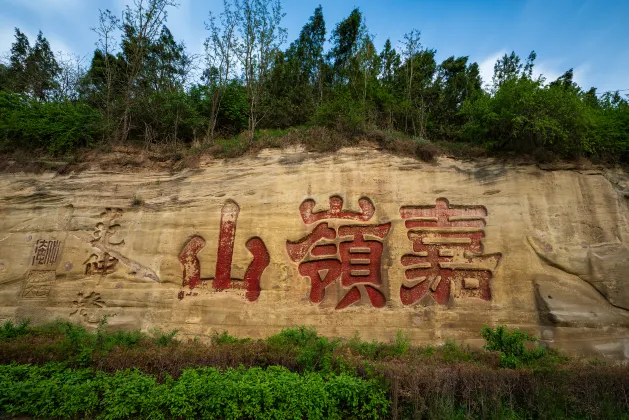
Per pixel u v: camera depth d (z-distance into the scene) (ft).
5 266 34.06
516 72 61.82
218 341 27.68
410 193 32.96
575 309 28.37
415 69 56.90
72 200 36.01
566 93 32.27
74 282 32.89
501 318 28.60
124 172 37.04
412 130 51.31
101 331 28.14
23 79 60.64
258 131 43.50
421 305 29.40
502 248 30.55
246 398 19.24
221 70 46.37
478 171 33.55
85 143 40.27
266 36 46.44
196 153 37.32
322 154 35.40
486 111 34.06
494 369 21.89
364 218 32.37
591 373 21.01
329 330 29.01
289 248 31.86
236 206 33.86
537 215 31.50
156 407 19.43
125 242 33.86
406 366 21.31
